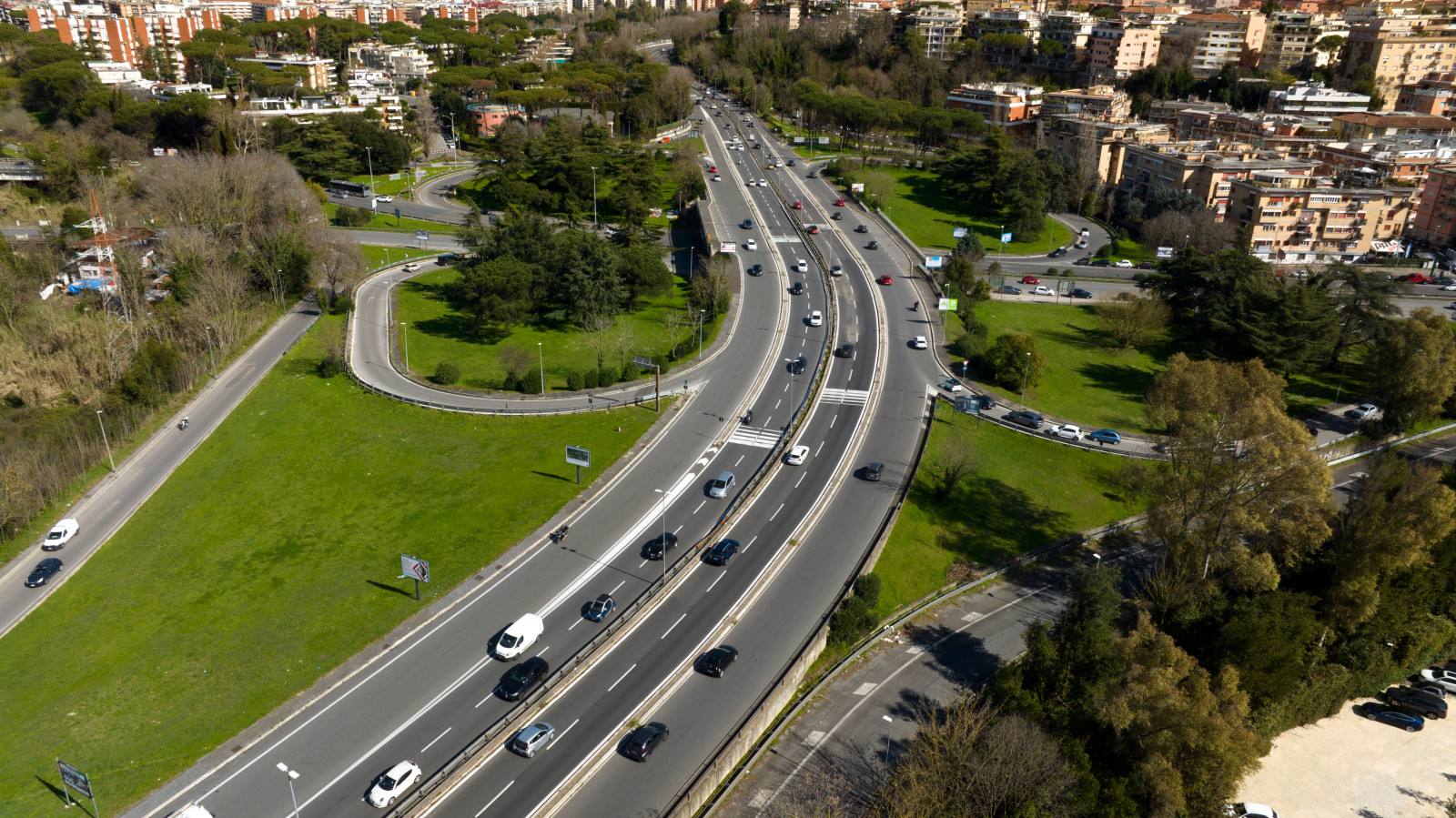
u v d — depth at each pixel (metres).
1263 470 86.88
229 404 129.75
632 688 77.19
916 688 82.44
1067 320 172.38
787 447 117.06
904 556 99.69
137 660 81.31
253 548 97.19
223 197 183.88
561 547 96.12
